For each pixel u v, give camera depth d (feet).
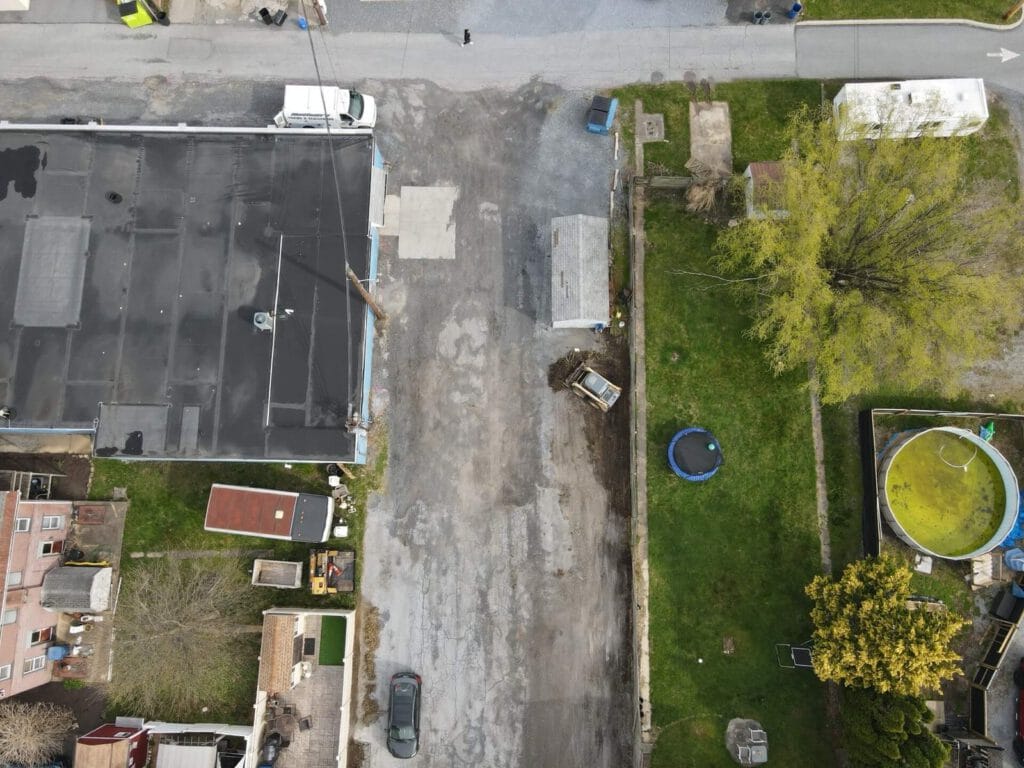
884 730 83.15
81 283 93.20
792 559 96.27
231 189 95.61
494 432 99.71
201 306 93.40
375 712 94.68
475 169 104.99
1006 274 96.78
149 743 92.99
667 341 100.78
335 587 95.76
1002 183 103.76
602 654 95.61
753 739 91.09
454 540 97.60
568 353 101.19
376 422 99.71
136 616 94.89
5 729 89.92
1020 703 91.71
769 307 89.20
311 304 93.86
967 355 88.48
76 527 97.04
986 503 96.53
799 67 106.22
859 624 85.25
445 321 102.01
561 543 97.66
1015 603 93.45
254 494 93.61
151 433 90.74
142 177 95.30
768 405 99.40
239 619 95.66
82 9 107.55
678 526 97.04
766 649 94.43
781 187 89.97
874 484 95.45
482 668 95.30
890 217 87.97
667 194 103.55
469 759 93.66
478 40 106.93
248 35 106.73
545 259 103.14
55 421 90.68
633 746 93.61
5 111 105.29
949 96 99.76
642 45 106.42
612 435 99.60
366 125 103.35
